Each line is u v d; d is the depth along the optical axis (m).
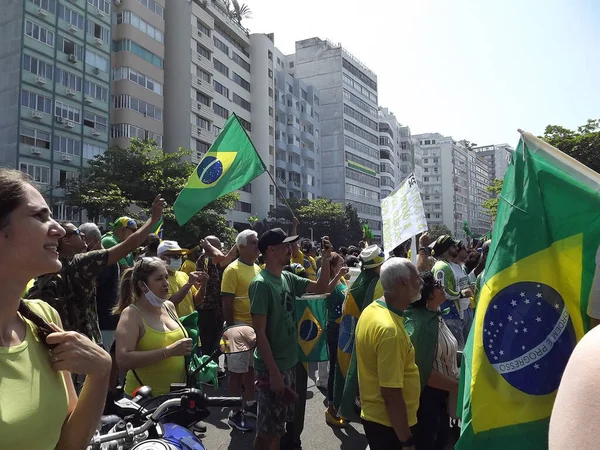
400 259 3.00
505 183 2.41
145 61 38.97
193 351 3.64
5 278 1.33
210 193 5.50
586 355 0.91
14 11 30.17
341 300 5.41
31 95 30.25
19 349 1.34
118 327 3.29
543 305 2.19
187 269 7.95
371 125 81.31
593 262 2.13
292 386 3.63
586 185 2.20
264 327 3.42
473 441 2.18
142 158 28.92
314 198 67.25
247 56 55.06
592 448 0.82
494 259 2.34
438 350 3.43
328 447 4.42
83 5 33.94
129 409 2.27
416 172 109.75
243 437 4.65
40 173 30.53
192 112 43.28
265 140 54.59
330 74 72.69
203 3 45.66
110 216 26.78
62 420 1.41
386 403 2.74
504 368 2.20
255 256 5.11
